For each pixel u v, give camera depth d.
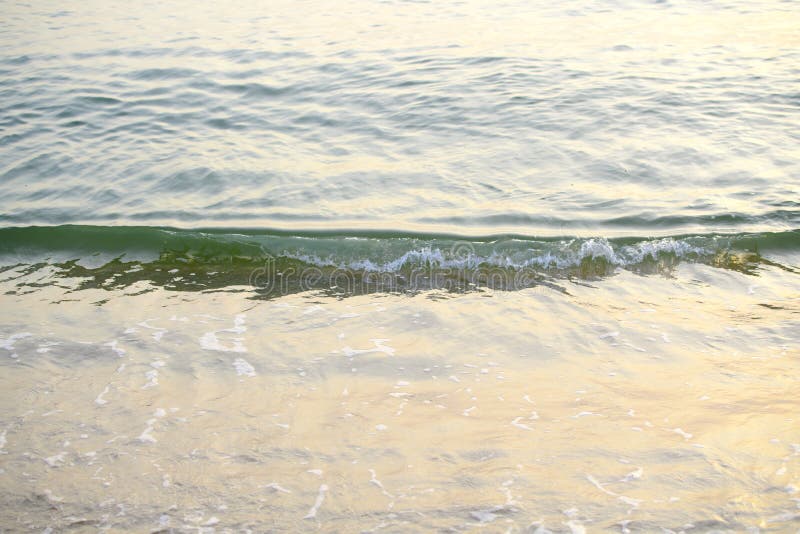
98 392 5.16
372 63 12.62
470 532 3.67
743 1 15.52
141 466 4.33
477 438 4.53
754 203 7.88
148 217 8.12
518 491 3.98
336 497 4.00
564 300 6.46
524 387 5.14
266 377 5.35
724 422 4.59
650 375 5.23
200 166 9.19
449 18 15.23
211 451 4.46
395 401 5.01
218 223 7.89
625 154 9.06
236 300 6.62
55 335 5.97
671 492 3.91
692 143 9.23
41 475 4.26
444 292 6.72
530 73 11.80
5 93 11.72
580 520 3.72
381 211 8.03
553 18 14.97
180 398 5.08
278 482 4.15
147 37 14.53
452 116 10.38
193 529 3.79
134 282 6.96
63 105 11.25
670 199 8.04
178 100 11.38
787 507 3.74
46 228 7.73
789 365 5.27
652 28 14.02
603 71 11.77
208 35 14.55
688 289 6.57
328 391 5.16
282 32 14.59
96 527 3.83
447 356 5.62
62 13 16.42
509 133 9.79
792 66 11.59
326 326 6.13
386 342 5.86
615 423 4.64
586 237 7.34
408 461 4.32
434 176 8.77
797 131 9.40
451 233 7.52
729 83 11.04
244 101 11.27
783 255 7.07
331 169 9.02
